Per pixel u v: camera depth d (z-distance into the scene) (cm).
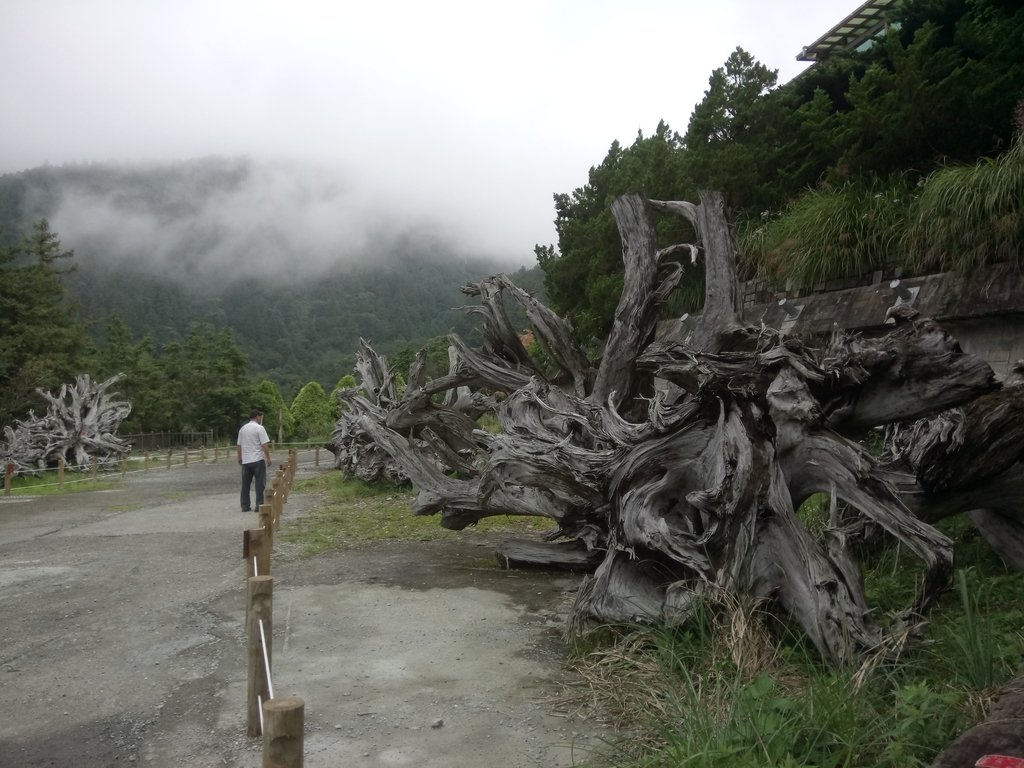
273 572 858
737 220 1370
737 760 353
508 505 840
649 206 957
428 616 684
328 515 1279
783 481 539
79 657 596
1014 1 1323
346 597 749
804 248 1177
